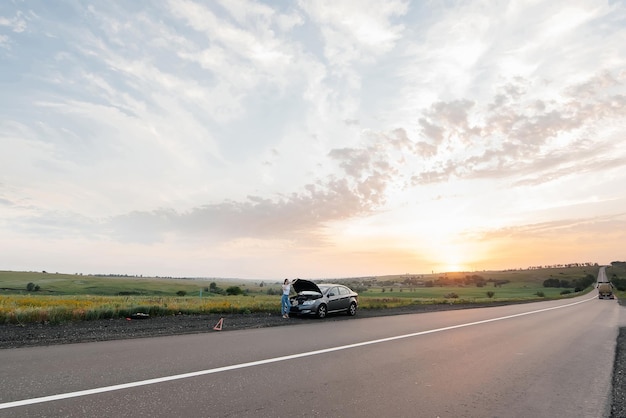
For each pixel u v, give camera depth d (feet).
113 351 29.43
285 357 28.84
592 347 38.70
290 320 56.34
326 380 22.68
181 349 30.91
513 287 573.33
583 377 25.50
